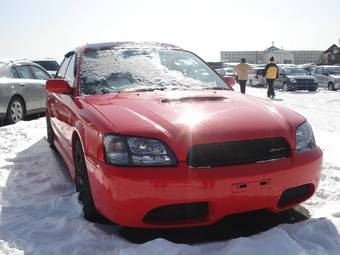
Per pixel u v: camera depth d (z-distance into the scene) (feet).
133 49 15.16
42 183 14.89
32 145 21.03
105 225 10.79
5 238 10.23
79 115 11.59
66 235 10.37
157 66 14.38
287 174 9.65
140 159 9.19
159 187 8.94
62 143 15.42
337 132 27.14
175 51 15.61
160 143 9.25
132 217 9.20
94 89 13.08
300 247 8.99
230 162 9.32
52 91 13.34
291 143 10.02
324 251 9.08
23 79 30.42
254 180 9.25
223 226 10.69
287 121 10.51
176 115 10.12
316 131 25.00
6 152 19.84
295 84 72.90
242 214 10.51
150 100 11.38
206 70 15.03
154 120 9.90
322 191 13.20
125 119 10.02
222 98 11.94
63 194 13.58
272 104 11.91
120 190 9.13
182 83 13.78
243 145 9.46
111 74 13.65
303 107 44.45
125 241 9.78
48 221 11.05
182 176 8.95
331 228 10.22
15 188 14.35
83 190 11.23
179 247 9.03
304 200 10.47
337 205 12.00
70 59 16.52
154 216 9.28
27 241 10.03
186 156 9.14
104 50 14.87
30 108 30.68
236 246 9.05
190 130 9.45
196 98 11.74
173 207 9.22
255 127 9.83
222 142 9.36
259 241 9.23
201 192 8.99
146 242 9.50
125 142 9.37
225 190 9.08
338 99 54.60
